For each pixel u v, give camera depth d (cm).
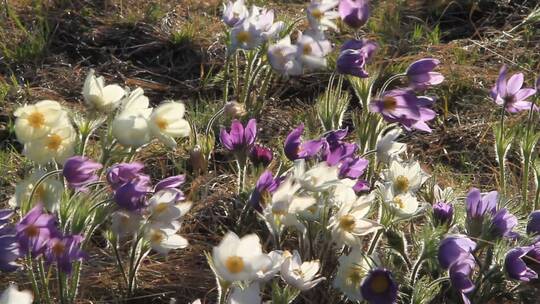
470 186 443
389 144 377
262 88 493
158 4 587
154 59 545
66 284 331
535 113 491
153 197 318
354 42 407
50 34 552
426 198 383
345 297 346
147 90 515
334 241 326
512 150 469
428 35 573
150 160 443
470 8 609
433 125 497
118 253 345
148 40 555
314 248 338
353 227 320
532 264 330
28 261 326
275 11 601
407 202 338
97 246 380
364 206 321
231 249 281
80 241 303
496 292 346
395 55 557
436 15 609
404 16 607
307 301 346
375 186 385
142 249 343
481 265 338
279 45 437
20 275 353
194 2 602
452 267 316
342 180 334
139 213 316
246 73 491
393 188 351
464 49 557
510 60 555
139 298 352
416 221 397
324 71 529
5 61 526
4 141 456
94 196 322
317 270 305
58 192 312
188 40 554
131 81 519
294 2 629
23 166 426
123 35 557
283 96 519
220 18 588
